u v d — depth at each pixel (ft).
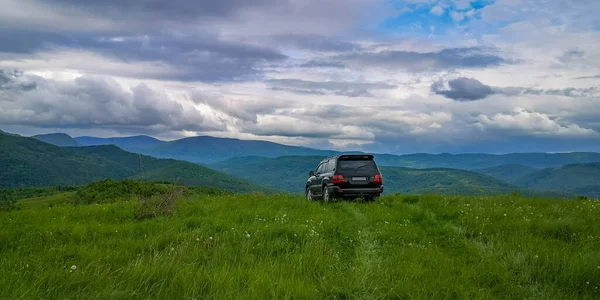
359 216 46.70
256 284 20.02
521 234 33.76
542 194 69.31
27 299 17.53
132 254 27.89
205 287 19.86
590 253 25.71
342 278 22.09
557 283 22.27
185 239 31.37
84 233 34.88
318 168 73.72
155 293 19.15
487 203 54.13
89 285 19.56
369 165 62.39
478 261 26.71
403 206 52.54
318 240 31.71
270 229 34.86
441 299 19.22
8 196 355.56
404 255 27.84
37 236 33.86
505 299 19.81
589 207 49.24
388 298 19.66
